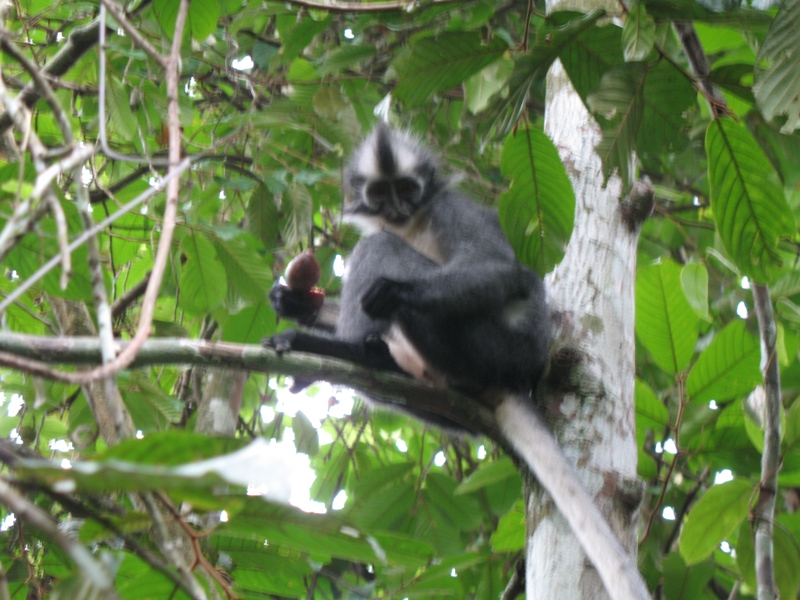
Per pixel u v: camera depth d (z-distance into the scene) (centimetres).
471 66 542
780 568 658
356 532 378
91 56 787
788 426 703
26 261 534
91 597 244
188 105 830
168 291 916
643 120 555
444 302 692
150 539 517
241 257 791
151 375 951
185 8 408
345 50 783
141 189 858
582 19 495
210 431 830
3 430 873
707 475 895
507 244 750
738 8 482
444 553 889
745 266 548
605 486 560
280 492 243
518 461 602
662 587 769
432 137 1020
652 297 722
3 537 617
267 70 927
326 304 841
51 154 341
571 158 664
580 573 526
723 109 516
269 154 802
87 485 257
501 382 693
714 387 728
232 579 525
